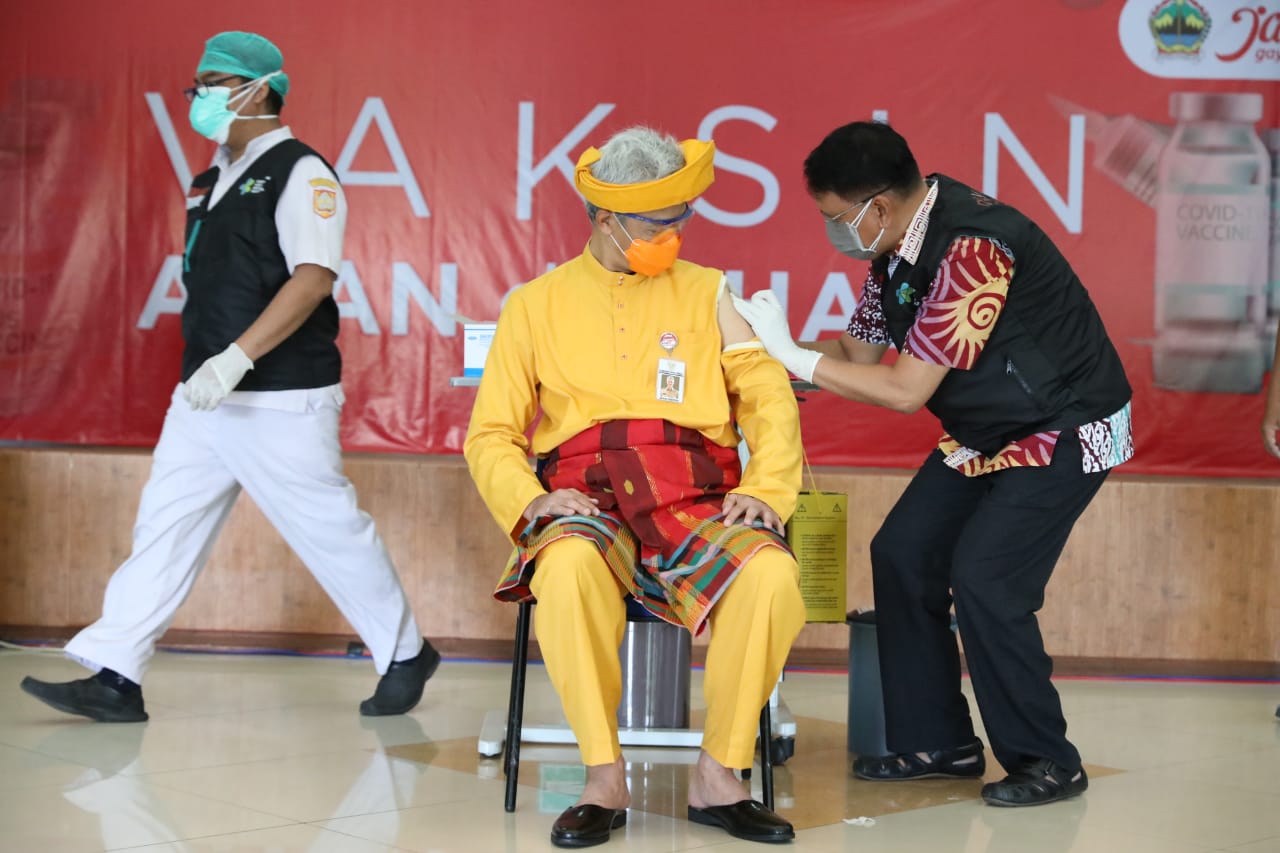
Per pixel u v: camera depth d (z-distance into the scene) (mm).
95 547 5434
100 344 5586
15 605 5453
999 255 3336
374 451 5629
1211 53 5543
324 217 4062
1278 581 5418
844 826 3213
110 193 5562
